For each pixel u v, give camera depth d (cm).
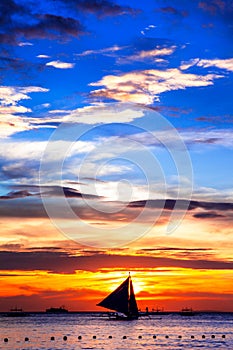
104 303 15388
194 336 14375
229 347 11231
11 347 11081
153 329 17712
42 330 16975
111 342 12350
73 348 10925
